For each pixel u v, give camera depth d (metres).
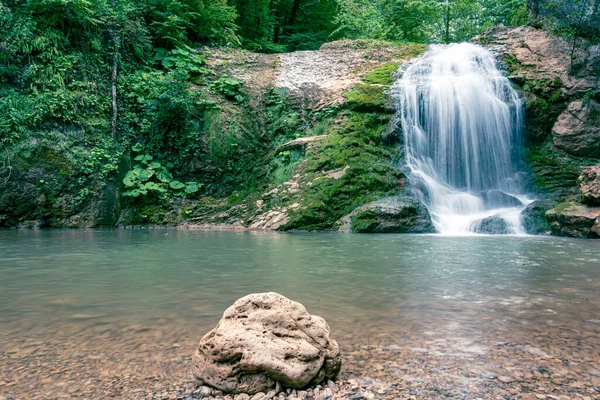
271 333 2.12
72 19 15.34
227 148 16.16
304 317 2.26
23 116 13.43
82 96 14.80
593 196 10.61
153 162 15.38
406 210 12.30
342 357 2.41
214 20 21.31
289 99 17.70
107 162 14.44
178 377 2.16
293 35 29.31
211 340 2.07
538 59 16.86
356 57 19.80
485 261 6.14
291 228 12.44
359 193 13.18
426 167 15.22
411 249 7.73
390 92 16.22
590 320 3.13
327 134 15.41
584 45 16.14
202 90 17.36
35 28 14.45
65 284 4.47
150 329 2.93
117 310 3.42
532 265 5.80
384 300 3.76
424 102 15.60
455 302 3.68
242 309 2.24
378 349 2.53
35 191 13.27
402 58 19.59
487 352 2.48
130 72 17.02
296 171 14.35
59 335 2.80
